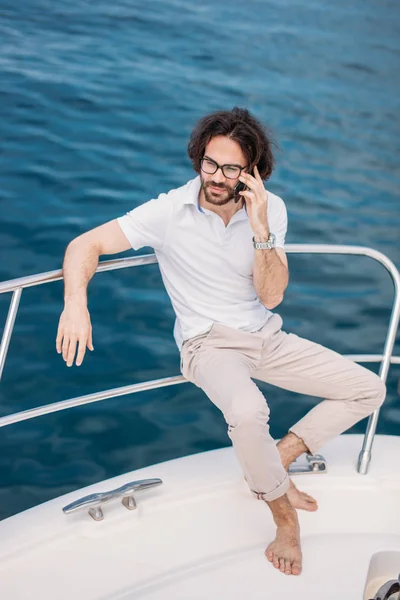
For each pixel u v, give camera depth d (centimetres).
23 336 528
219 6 1295
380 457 299
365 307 602
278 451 277
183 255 279
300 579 249
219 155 262
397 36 1241
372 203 767
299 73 1071
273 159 276
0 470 424
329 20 1284
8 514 395
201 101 954
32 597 240
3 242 634
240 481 284
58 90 941
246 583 247
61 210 695
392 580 254
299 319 580
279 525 260
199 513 274
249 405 253
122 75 1002
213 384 267
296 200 759
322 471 290
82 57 1044
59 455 438
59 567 251
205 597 242
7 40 1066
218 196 268
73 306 259
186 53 1095
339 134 911
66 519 263
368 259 667
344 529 272
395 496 287
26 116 872
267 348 286
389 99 1022
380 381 285
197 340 283
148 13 1224
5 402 471
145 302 576
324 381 284
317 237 696
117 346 530
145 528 266
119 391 286
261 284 279
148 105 930
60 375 498
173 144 843
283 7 1322
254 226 269
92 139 837
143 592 243
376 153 874
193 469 288
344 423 284
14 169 759
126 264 282
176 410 479
